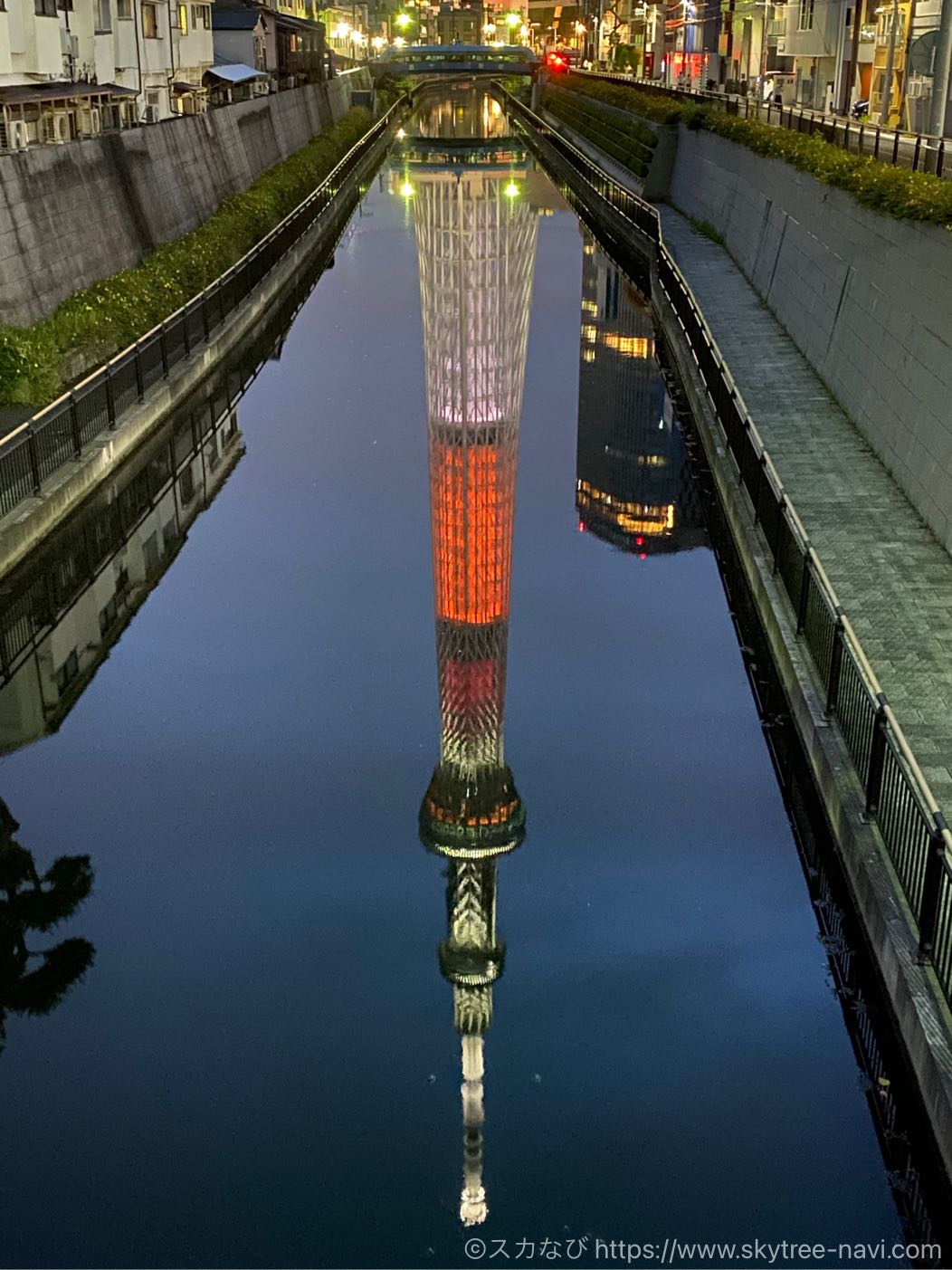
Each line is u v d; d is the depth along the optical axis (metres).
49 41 30.72
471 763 11.91
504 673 13.52
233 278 27.61
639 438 22.19
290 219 36.34
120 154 30.25
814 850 10.68
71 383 20.73
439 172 65.62
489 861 10.73
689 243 36.31
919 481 15.01
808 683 11.34
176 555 17.48
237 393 25.36
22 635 14.98
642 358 28.27
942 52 34.34
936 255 15.78
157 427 21.38
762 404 19.72
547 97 100.31
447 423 22.14
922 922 7.82
